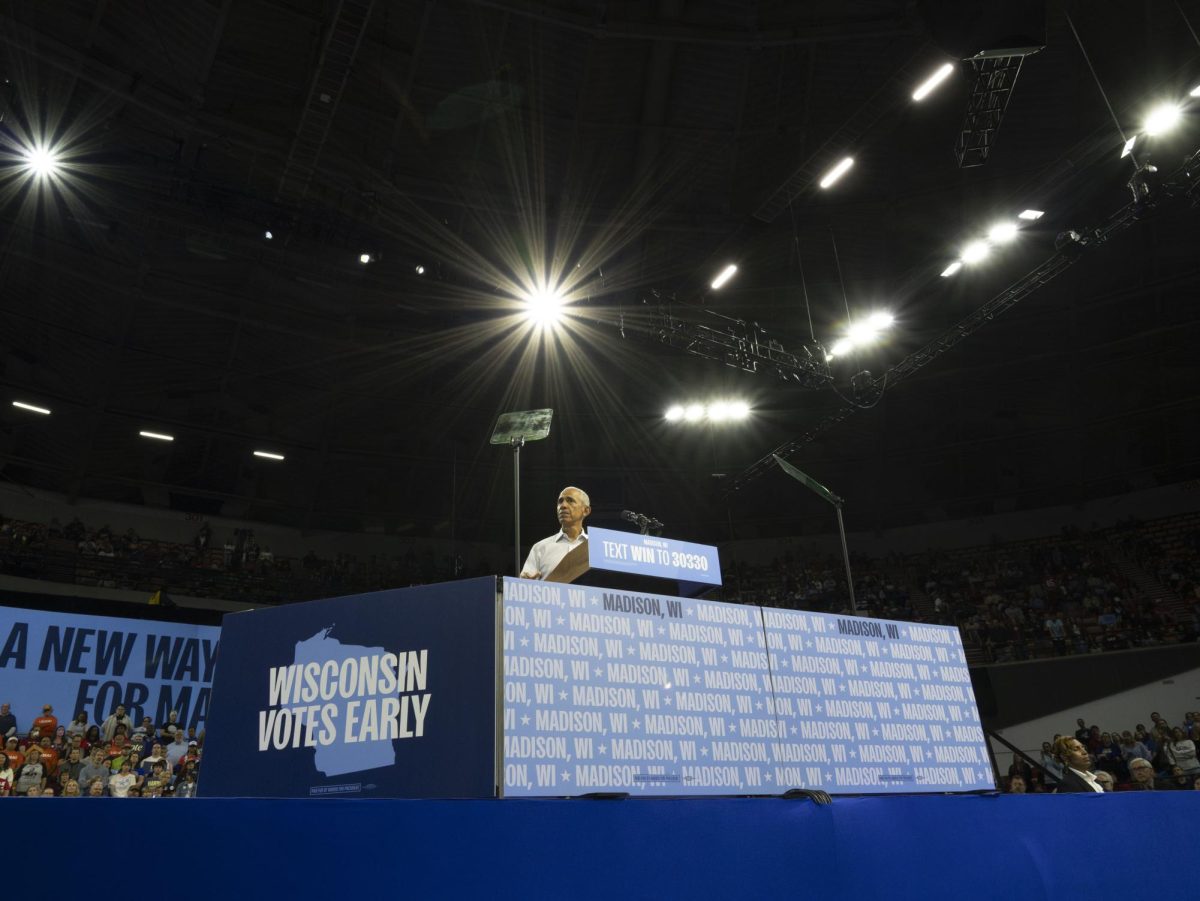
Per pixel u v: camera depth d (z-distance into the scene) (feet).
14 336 76.64
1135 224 82.94
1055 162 66.64
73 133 65.77
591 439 102.53
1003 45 41.81
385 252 76.38
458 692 8.71
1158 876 12.28
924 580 95.35
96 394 81.56
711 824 9.15
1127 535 89.61
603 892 8.20
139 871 6.30
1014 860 11.22
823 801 10.10
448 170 77.20
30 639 54.29
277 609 9.99
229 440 89.25
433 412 96.89
